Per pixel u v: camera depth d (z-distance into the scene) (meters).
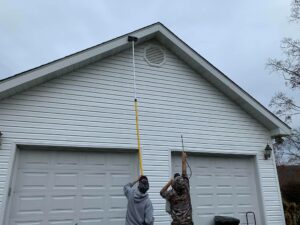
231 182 8.41
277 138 9.54
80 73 7.31
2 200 5.91
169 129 7.88
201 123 8.33
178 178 5.39
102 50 7.20
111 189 6.95
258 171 8.73
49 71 6.55
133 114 7.57
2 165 6.12
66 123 6.86
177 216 5.19
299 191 15.58
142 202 5.36
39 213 6.22
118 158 7.23
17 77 6.23
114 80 7.62
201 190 7.96
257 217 8.42
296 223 10.88
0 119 6.34
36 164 6.48
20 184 6.23
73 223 6.43
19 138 6.38
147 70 8.08
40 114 6.68
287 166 18.08
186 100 8.32
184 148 7.91
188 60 8.48
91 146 6.93
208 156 8.34
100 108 7.27
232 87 8.53
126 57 7.94
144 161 7.36
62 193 6.51
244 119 8.98
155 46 8.39
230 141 8.58
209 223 7.78
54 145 6.61
